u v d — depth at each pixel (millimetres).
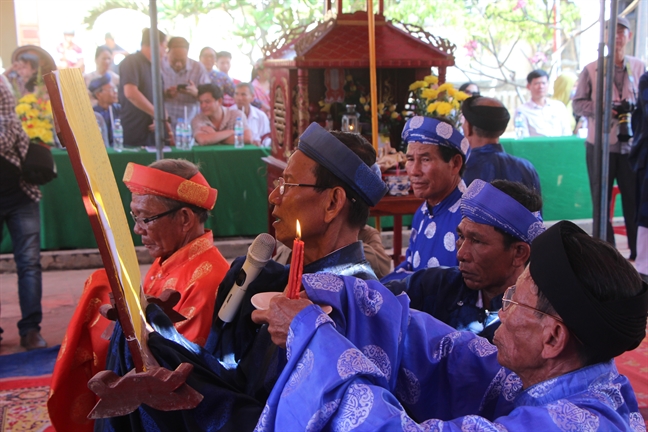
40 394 3469
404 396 1436
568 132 7488
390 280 2277
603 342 1124
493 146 3225
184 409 1228
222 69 7137
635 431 1221
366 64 4230
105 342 1929
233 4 8242
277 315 1220
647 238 4918
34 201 4137
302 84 4328
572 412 1098
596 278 1123
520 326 1205
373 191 1519
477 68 9148
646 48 8008
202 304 1982
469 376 1446
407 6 8859
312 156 1479
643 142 4973
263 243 1438
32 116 5102
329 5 4691
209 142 6523
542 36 9109
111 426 1436
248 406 1284
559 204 6738
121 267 1146
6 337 4348
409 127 2604
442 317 1970
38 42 8070
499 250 1839
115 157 5781
